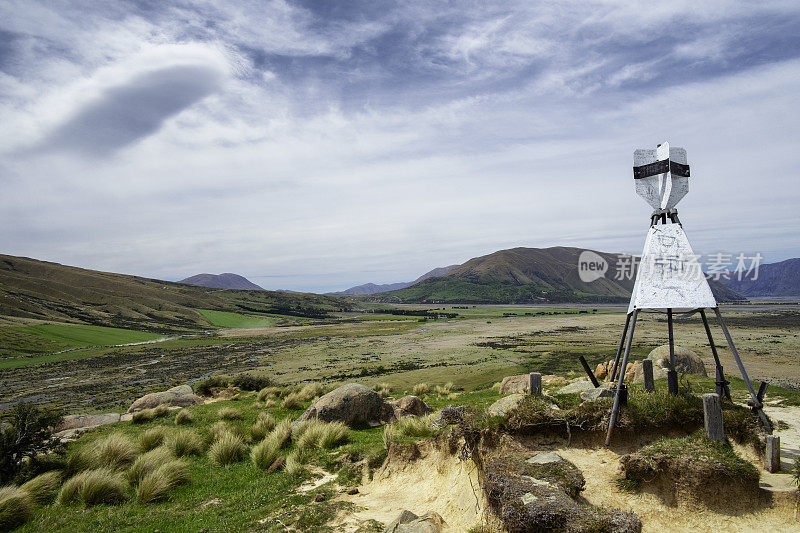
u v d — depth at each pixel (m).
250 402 24.12
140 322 158.38
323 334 131.25
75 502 10.89
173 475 12.23
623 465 8.52
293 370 66.06
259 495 10.87
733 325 104.38
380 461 12.10
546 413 10.14
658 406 9.87
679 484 7.88
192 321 175.50
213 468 13.46
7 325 106.44
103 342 110.69
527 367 55.16
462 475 9.88
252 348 100.44
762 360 50.59
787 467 8.52
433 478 10.58
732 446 8.87
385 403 18.45
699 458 7.94
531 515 6.72
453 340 100.06
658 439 9.33
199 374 66.00
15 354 87.44
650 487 8.14
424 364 64.12
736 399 14.92
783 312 147.62
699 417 9.47
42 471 12.74
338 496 10.47
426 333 122.88
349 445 13.74
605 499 8.07
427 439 11.80
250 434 16.31
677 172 11.38
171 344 111.00
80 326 126.81
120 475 12.24
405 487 10.65
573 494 7.62
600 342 82.75
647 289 10.94
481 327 137.50
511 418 10.18
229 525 9.24
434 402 24.25
